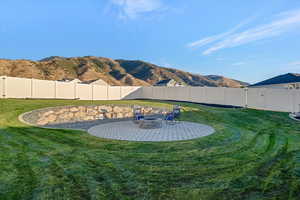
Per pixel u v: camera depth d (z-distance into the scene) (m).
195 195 3.04
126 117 16.22
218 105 19.30
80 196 2.92
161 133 8.22
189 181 3.54
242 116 13.18
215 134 7.98
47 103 13.66
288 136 7.67
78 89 19.44
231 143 6.49
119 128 9.60
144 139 7.06
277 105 15.06
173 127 9.78
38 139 6.36
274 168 4.24
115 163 4.43
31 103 12.96
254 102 16.47
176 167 4.24
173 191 3.15
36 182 3.34
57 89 17.48
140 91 27.34
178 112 12.73
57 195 2.93
